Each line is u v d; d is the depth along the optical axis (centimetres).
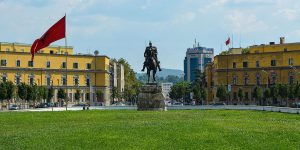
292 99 19812
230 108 12400
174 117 7331
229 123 5878
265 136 4459
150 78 10538
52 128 5356
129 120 6638
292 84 19812
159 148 3762
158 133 4675
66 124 6003
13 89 19025
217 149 3709
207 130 4950
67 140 4178
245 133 4678
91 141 4119
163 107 10275
